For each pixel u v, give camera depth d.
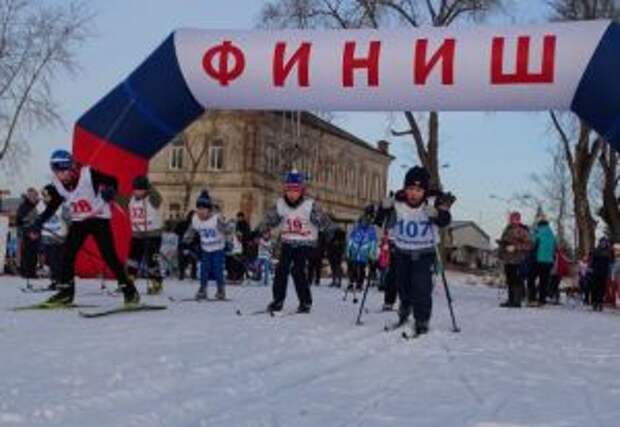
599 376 6.35
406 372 6.09
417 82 13.01
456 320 11.04
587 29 12.63
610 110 12.50
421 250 8.91
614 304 18.83
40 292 12.01
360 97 13.37
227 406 4.48
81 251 14.15
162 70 14.13
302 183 10.49
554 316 13.15
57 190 9.89
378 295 16.08
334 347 7.27
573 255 36.12
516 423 4.40
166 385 4.97
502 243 15.25
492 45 12.79
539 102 12.86
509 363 6.87
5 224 18.95
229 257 19.75
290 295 14.06
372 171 70.38
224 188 53.06
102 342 6.82
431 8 30.84
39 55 36.53
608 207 30.45
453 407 4.80
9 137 36.22
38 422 3.90
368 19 30.56
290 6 30.59
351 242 17.92
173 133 14.65
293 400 4.76
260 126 53.09
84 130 14.50
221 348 6.75
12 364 5.52
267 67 13.62
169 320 8.91
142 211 12.87
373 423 4.25
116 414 4.12
